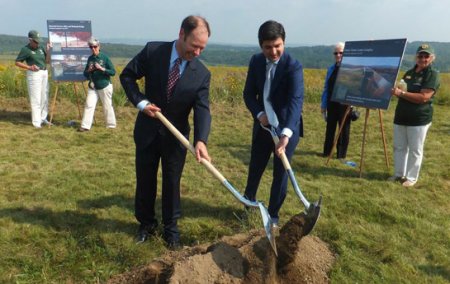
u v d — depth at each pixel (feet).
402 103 20.89
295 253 12.01
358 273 12.79
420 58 19.77
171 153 13.04
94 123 33.65
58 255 13.12
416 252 14.35
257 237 12.55
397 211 17.72
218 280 10.66
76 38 33.09
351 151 28.45
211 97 45.83
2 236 14.05
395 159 21.97
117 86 43.91
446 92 54.54
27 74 30.63
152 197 14.02
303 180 21.54
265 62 14.42
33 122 31.19
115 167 22.36
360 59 23.13
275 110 14.64
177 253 12.29
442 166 24.79
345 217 17.01
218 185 20.24
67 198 17.69
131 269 12.59
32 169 21.56
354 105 22.99
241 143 29.55
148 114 12.23
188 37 11.28
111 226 15.29
